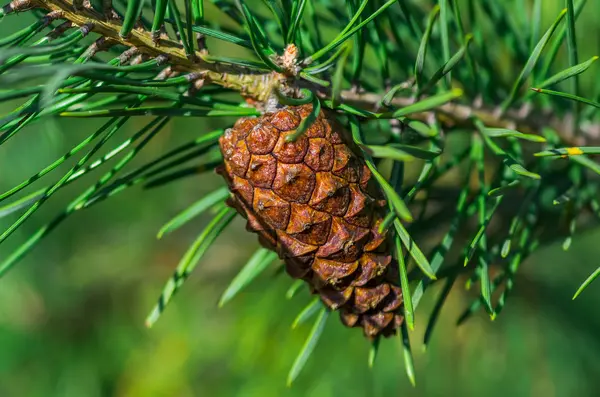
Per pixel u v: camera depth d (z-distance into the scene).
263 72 0.28
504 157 0.28
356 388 0.46
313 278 0.28
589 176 0.36
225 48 0.48
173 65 0.28
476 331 0.49
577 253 0.52
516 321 0.49
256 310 0.46
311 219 0.27
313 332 0.29
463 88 0.32
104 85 0.27
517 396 0.48
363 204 0.27
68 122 0.48
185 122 0.51
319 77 0.30
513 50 0.33
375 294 0.28
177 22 0.27
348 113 0.28
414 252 0.27
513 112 0.32
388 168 0.34
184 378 0.54
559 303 0.50
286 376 0.45
